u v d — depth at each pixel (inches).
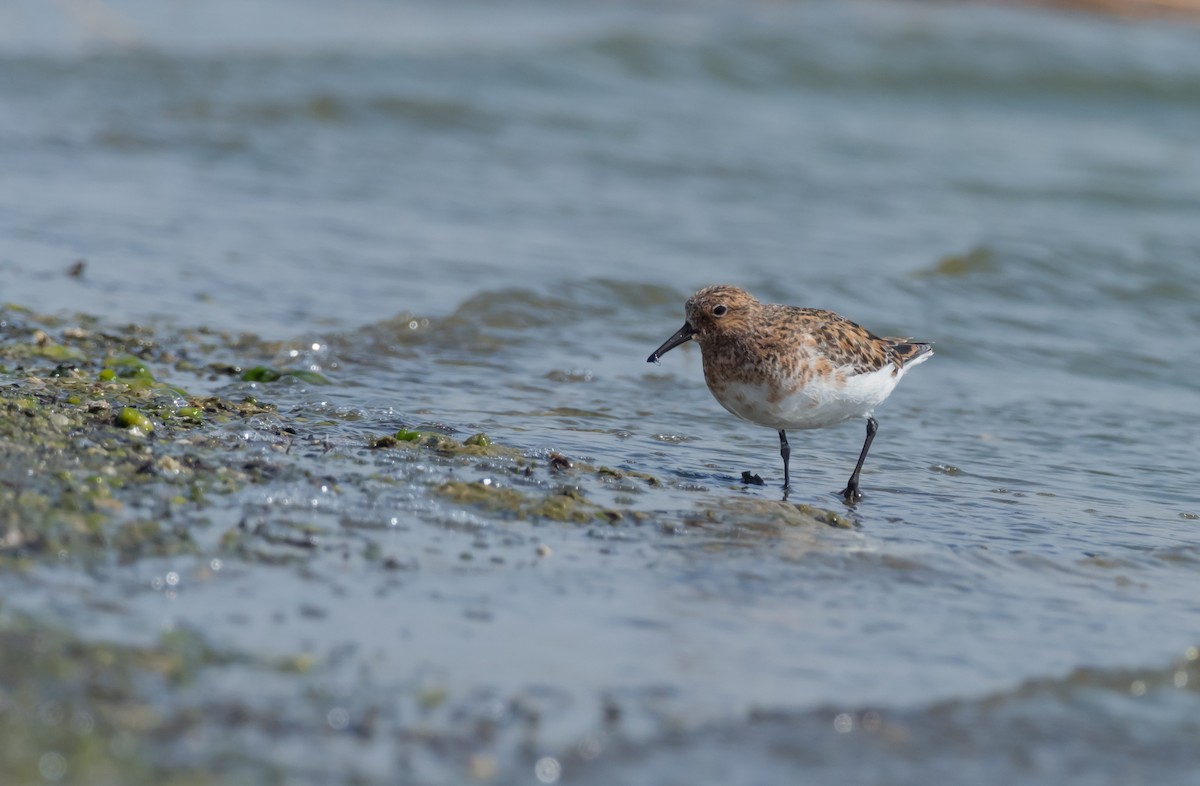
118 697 279.7
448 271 812.6
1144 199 1133.7
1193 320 835.4
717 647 337.7
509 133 1198.9
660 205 1031.6
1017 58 1574.8
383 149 1119.0
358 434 493.4
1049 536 457.7
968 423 619.2
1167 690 331.9
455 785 265.7
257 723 278.2
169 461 419.5
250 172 1019.3
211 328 654.5
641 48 1477.6
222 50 1397.6
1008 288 860.6
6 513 361.4
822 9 1927.9
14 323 614.2
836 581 393.1
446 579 363.9
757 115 1360.7
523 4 1941.4
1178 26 1872.5
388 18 1761.8
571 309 747.4
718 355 495.8
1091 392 684.1
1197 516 497.4
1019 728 308.2
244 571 351.6
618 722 295.0
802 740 295.1
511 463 474.3
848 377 481.1
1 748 257.8
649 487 471.8
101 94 1182.3
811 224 1010.7
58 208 865.5
